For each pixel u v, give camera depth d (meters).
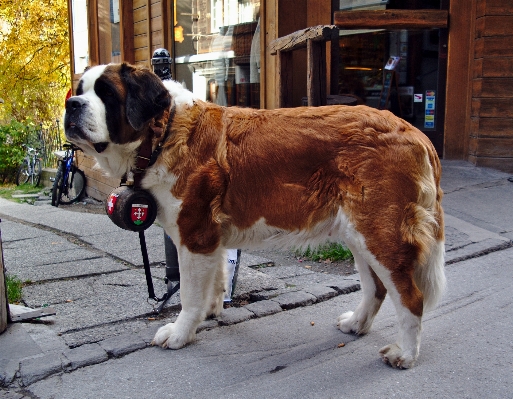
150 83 1.72
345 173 1.71
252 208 1.81
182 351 1.87
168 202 1.81
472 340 1.91
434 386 1.63
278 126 1.80
